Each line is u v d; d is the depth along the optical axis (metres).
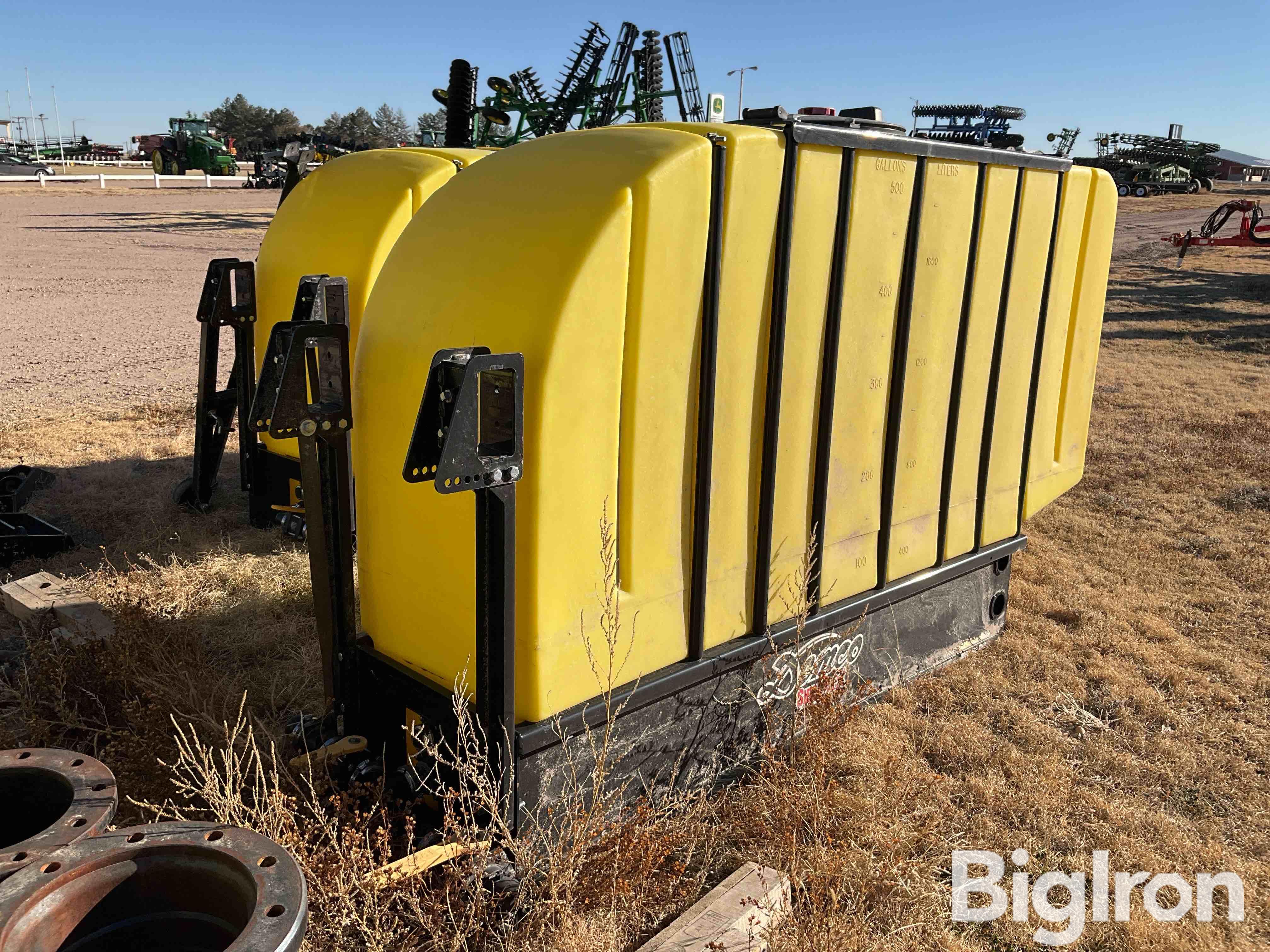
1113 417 9.27
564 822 2.61
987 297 3.87
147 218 30.64
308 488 2.78
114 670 3.27
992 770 3.40
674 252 2.54
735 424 2.91
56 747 3.09
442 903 2.43
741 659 3.10
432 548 2.61
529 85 16.53
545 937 2.38
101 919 1.57
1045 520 6.32
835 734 3.18
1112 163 53.34
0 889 1.46
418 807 2.75
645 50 15.06
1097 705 3.91
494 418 2.31
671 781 2.89
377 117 114.88
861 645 3.68
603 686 2.68
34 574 4.70
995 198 3.75
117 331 12.87
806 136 2.85
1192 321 16.09
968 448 4.02
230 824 2.23
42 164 55.09
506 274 2.43
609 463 2.54
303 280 3.30
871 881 2.68
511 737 2.42
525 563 2.41
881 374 3.44
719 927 2.41
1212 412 9.48
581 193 2.44
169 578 4.59
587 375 2.41
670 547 2.80
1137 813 3.18
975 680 4.04
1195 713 3.85
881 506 3.63
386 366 2.65
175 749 2.77
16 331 12.56
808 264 3.01
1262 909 2.75
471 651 2.58
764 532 3.09
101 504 5.84
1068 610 4.80
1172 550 5.79
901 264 3.39
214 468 5.79
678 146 2.52
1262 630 4.66
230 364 10.68
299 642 4.11
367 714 2.96
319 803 2.64
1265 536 5.98
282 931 1.39
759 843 2.89
